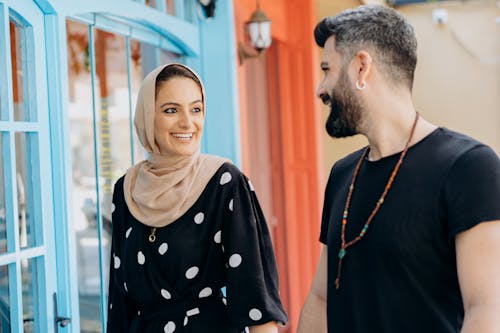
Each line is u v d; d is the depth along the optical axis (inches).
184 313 72.6
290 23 195.2
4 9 81.3
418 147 55.6
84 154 178.4
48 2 87.0
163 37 122.6
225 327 73.9
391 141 57.4
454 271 53.4
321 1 206.5
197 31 132.9
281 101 193.8
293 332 192.9
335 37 58.5
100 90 128.2
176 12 125.3
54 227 89.5
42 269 87.0
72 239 91.0
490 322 48.1
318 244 197.6
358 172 59.9
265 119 190.5
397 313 53.8
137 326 74.8
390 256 54.1
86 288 156.3
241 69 146.3
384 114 57.1
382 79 56.9
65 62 90.7
